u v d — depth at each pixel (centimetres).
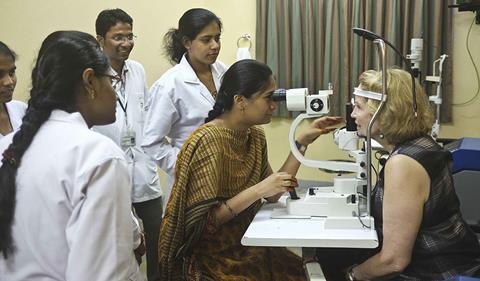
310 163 167
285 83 387
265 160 179
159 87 236
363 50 366
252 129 175
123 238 100
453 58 360
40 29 387
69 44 105
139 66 285
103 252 97
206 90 237
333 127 179
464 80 362
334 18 369
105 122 113
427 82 349
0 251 102
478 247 147
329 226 144
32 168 100
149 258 276
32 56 386
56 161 99
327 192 164
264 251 161
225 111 164
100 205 97
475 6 316
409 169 135
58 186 98
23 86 382
